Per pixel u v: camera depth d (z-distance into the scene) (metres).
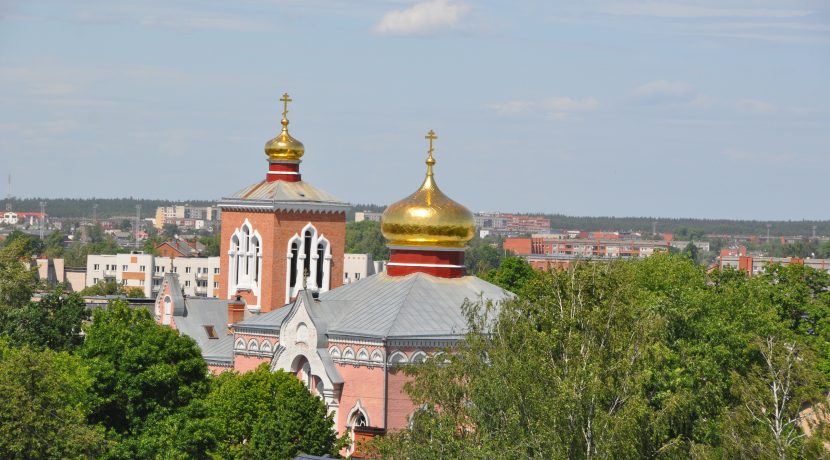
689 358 150.25
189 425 152.12
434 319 175.88
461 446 120.94
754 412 138.12
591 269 138.25
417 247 186.75
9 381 141.25
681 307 161.00
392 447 126.50
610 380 127.75
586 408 124.38
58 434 141.50
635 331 133.75
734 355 160.88
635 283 166.38
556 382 125.19
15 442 139.00
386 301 180.00
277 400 161.00
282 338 178.88
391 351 170.75
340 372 174.25
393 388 170.88
